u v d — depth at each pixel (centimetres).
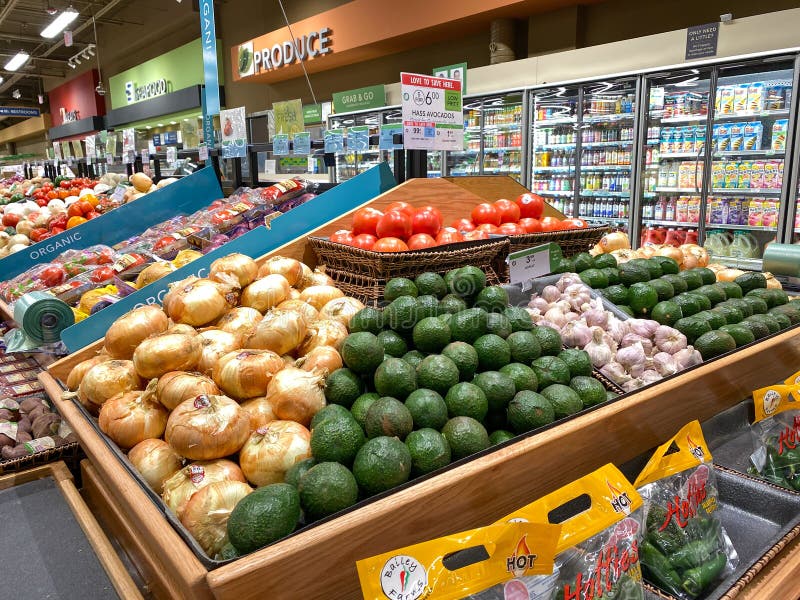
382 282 184
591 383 141
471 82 670
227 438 114
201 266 213
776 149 477
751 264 507
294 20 1065
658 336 177
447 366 131
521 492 120
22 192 544
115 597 124
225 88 1279
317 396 127
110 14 1488
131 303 203
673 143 540
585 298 187
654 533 122
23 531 148
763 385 184
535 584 96
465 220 233
